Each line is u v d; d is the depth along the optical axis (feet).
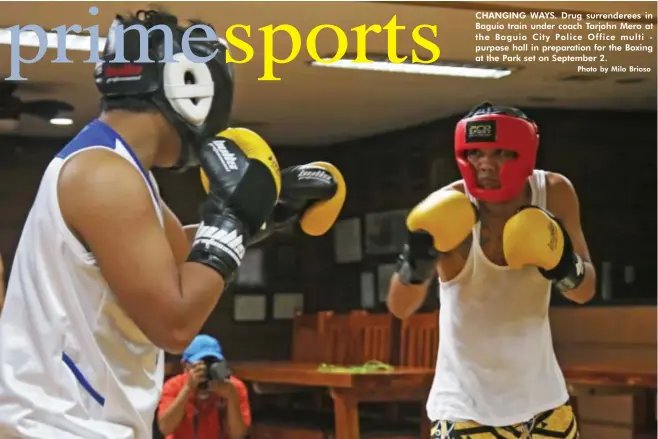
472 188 8.44
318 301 23.36
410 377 13.66
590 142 19.36
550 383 8.57
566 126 19.19
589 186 19.31
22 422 4.93
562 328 17.47
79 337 5.00
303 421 17.49
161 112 5.29
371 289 21.79
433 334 15.39
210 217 5.17
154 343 4.97
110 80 5.28
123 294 4.88
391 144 21.17
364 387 13.38
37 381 4.99
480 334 8.46
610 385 13.15
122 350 5.14
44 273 5.02
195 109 5.33
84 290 5.01
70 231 4.99
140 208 4.97
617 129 19.56
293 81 16.01
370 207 21.83
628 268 19.49
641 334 15.70
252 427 17.85
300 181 6.27
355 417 13.61
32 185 20.92
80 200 4.93
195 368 13.26
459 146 8.39
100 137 5.15
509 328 8.44
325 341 18.63
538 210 8.19
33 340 5.04
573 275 8.21
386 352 16.65
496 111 8.37
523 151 8.23
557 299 18.58
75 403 4.96
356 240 22.29
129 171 5.04
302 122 19.94
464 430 8.44
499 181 8.29
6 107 16.65
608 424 14.89
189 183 22.38
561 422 8.56
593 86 16.83
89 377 5.00
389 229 21.22
